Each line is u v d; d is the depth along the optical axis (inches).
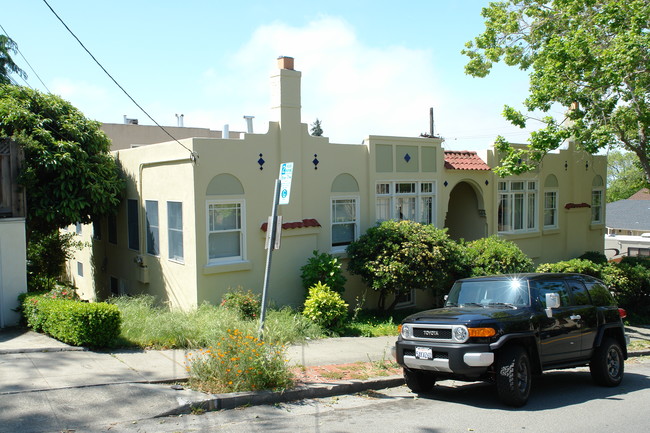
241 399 292.0
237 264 522.3
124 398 277.3
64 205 550.6
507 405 303.4
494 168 678.5
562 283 362.6
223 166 517.0
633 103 614.9
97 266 737.6
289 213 558.9
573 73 616.1
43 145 534.6
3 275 440.1
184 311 481.7
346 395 327.6
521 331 309.4
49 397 270.5
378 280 550.6
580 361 351.3
